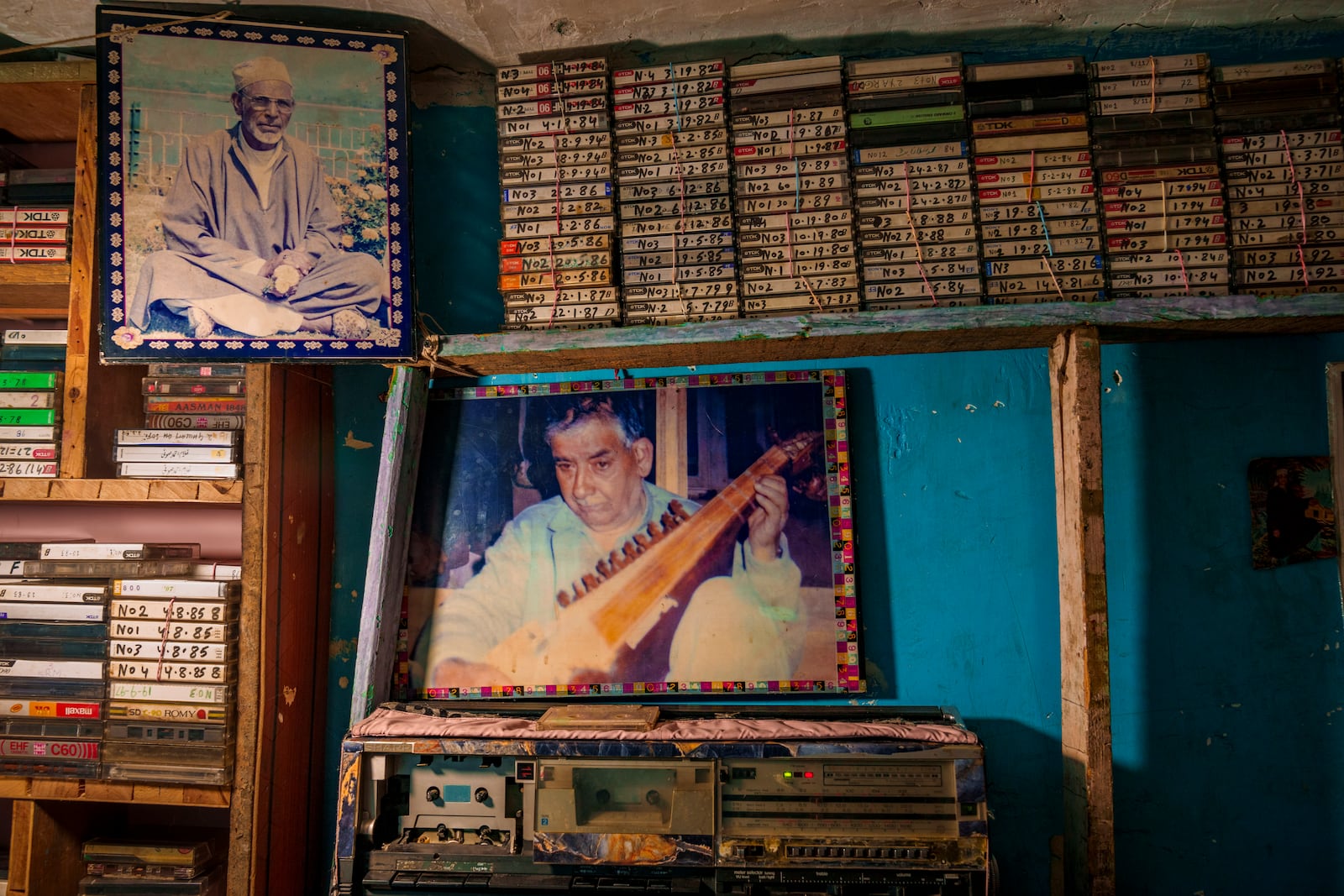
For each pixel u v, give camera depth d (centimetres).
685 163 209
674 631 221
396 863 171
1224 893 212
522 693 221
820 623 220
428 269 240
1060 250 200
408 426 221
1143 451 222
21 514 248
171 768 201
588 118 211
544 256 211
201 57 201
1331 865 212
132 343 198
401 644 223
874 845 165
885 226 204
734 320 202
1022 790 217
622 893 167
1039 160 202
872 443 229
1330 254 196
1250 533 219
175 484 205
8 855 229
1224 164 200
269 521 204
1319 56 226
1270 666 217
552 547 227
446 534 229
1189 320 193
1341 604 216
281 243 202
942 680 221
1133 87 201
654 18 215
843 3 212
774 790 169
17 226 216
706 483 227
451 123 242
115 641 204
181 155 200
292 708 214
